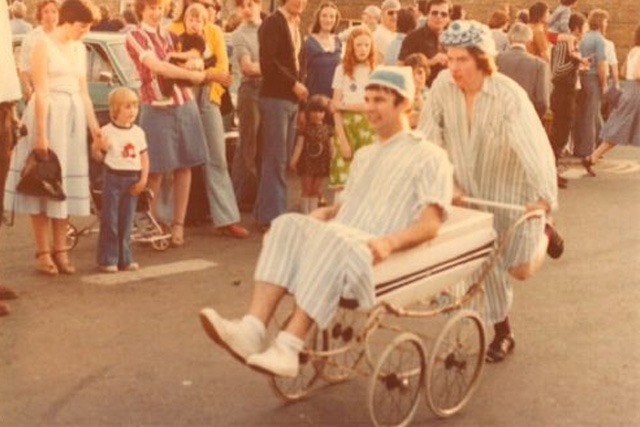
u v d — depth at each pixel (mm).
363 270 6070
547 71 13594
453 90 7566
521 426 6938
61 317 8805
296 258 6262
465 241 6809
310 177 12742
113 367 7723
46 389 7281
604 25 17609
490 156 7523
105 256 10180
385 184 6645
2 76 8648
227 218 11742
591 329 8984
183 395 7246
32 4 23828
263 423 6824
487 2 27828
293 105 12086
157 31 11047
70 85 10008
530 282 10398
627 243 12297
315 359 6648
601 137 18391
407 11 13891
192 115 11180
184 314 9023
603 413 7215
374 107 6703
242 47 12820
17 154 9930
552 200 7340
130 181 10133
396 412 6957
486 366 7977
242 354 6203
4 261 10500
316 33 13320
